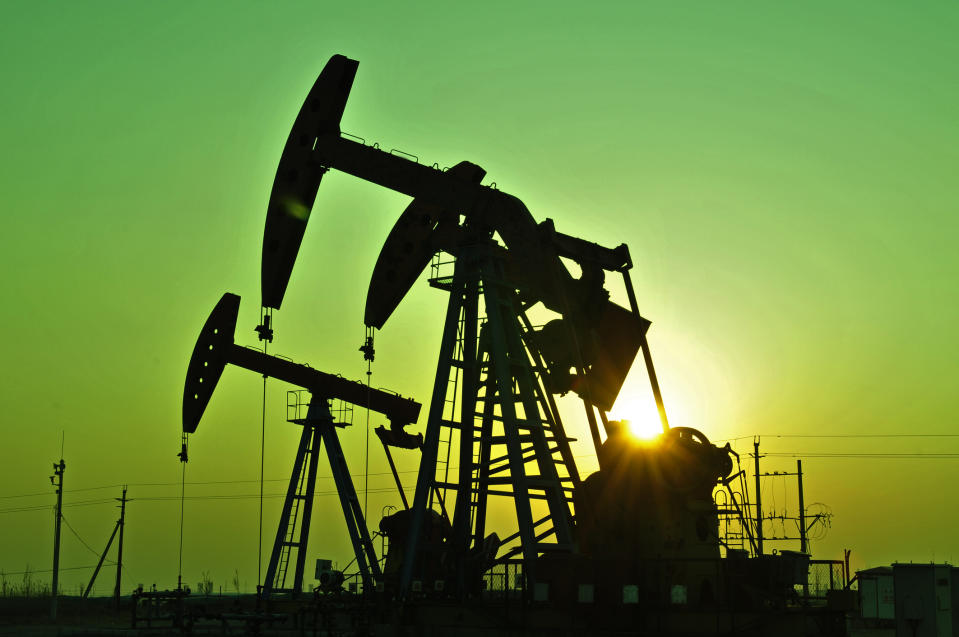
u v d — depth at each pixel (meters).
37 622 45.78
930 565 32.47
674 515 27.17
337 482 43.03
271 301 35.03
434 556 36.62
